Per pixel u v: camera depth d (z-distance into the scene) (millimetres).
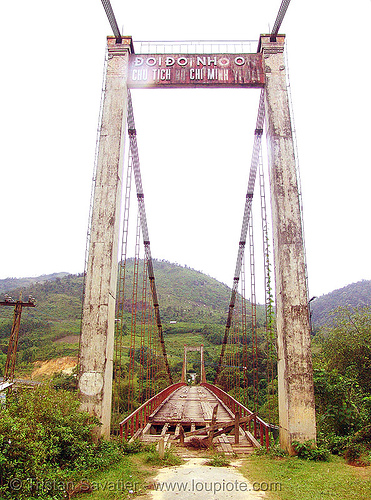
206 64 12914
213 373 50656
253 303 17469
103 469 7875
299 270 10766
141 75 12805
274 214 11492
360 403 11828
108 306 10609
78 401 9375
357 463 8672
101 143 11906
